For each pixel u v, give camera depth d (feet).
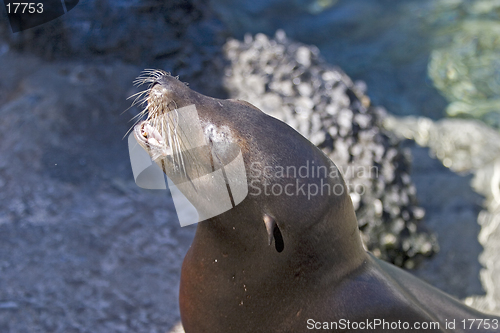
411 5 42.01
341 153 19.11
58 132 20.38
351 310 10.76
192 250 11.37
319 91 20.76
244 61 22.25
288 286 10.71
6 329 13.41
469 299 18.76
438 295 12.50
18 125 20.33
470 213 23.11
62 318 13.96
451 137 28.12
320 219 10.44
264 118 10.50
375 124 20.48
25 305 14.11
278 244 10.34
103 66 22.72
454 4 41.37
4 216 16.92
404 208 19.04
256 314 10.89
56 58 23.45
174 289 15.52
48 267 15.43
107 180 19.20
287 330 10.80
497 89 34.22
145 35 22.75
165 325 14.24
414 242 18.84
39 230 16.61
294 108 20.06
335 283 10.89
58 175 18.88
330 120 19.74
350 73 35.94
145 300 14.96
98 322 14.03
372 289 11.00
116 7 22.79
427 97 33.76
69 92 21.79
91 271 15.58
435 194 24.18
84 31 23.03
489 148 27.43
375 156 19.40
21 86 22.36
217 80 21.90
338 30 39.88
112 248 16.55
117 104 21.59
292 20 40.65
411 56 37.11
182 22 23.15
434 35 38.65
